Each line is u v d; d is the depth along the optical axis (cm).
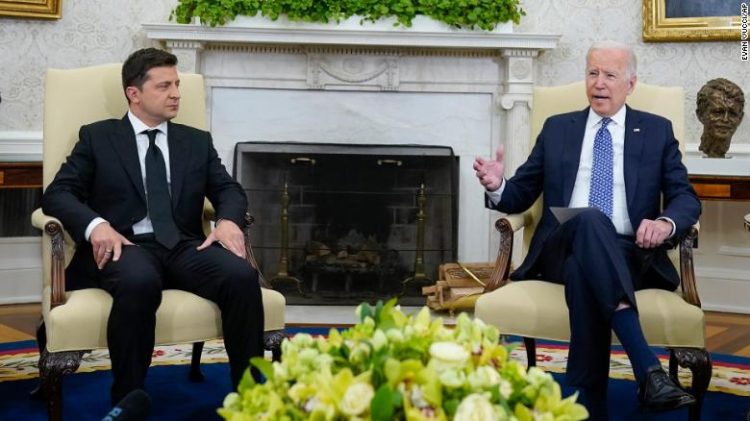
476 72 461
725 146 420
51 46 452
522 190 286
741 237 461
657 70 465
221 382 308
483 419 115
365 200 455
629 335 229
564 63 472
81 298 237
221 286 241
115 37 459
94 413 271
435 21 445
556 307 249
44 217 256
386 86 457
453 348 125
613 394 300
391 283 457
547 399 129
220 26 438
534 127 312
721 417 275
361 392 118
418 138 463
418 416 115
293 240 457
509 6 445
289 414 123
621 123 282
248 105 460
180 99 295
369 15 441
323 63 455
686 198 264
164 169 270
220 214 267
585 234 238
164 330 237
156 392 295
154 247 263
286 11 439
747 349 378
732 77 457
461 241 468
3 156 411
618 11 468
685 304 248
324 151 454
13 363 330
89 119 284
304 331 399
